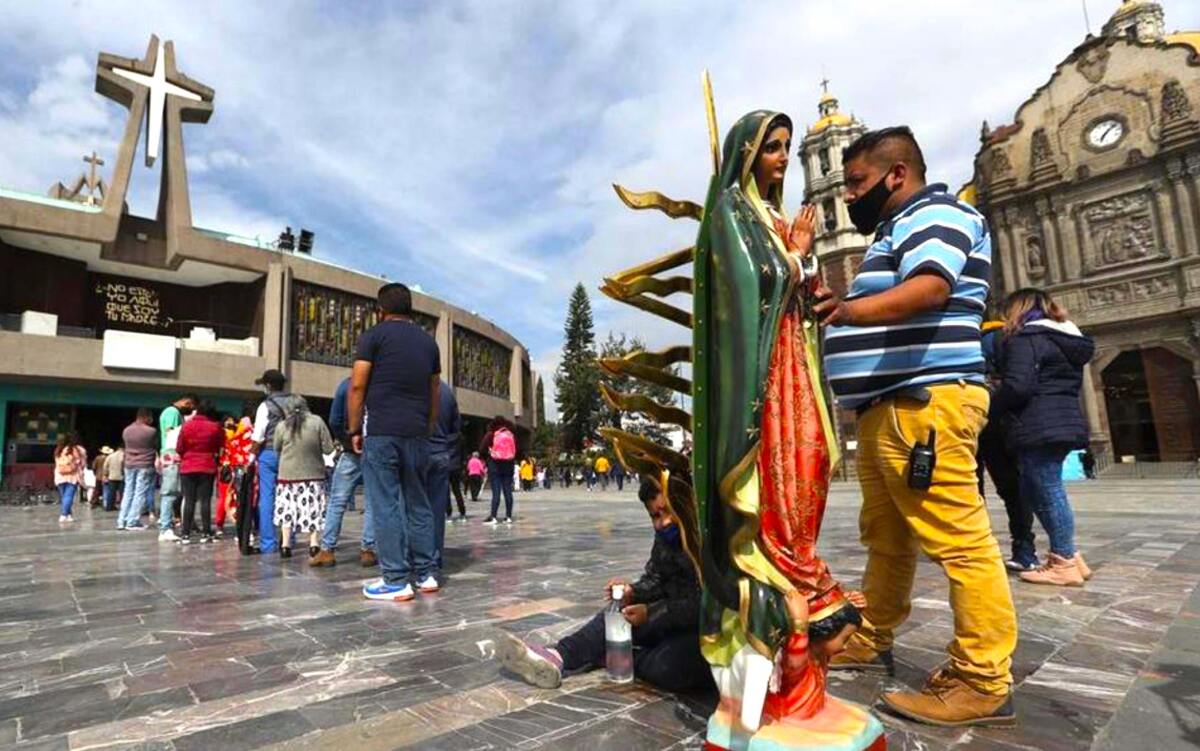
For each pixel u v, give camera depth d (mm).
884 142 2385
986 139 33906
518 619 3520
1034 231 32219
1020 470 4312
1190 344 27500
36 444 23203
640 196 1978
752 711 1615
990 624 2031
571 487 38906
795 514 1697
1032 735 1933
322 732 2018
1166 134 28391
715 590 1699
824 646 1713
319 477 6156
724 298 1666
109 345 23203
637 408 2127
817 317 1924
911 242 2062
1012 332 4176
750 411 1598
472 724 2059
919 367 2146
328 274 28812
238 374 25578
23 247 25125
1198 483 19594
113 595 4340
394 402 4246
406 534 4336
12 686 2512
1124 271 29297
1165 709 2096
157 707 2260
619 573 5023
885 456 2234
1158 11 36594
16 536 8820
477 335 36438
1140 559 5156
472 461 17016
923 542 2164
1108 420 30062
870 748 1646
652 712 2141
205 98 27750
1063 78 31641
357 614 3678
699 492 1733
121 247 26234
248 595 4281
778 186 1913
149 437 10273
